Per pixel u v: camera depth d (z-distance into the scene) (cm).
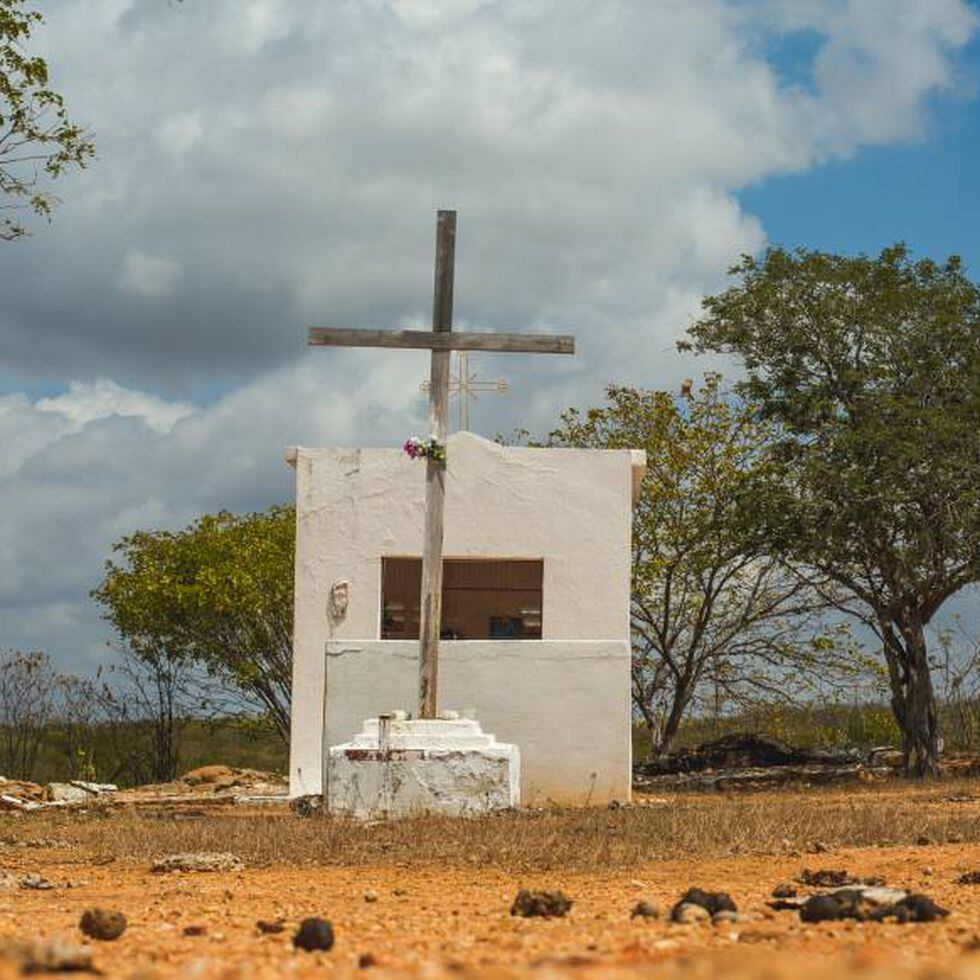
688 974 490
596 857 1361
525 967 585
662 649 3909
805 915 838
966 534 3231
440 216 2170
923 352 3381
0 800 2473
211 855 1396
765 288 3412
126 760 3850
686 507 3888
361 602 2658
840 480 3222
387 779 1953
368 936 823
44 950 611
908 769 3331
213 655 3822
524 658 2295
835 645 3912
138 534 3897
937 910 827
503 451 2698
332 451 2692
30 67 2128
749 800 2345
